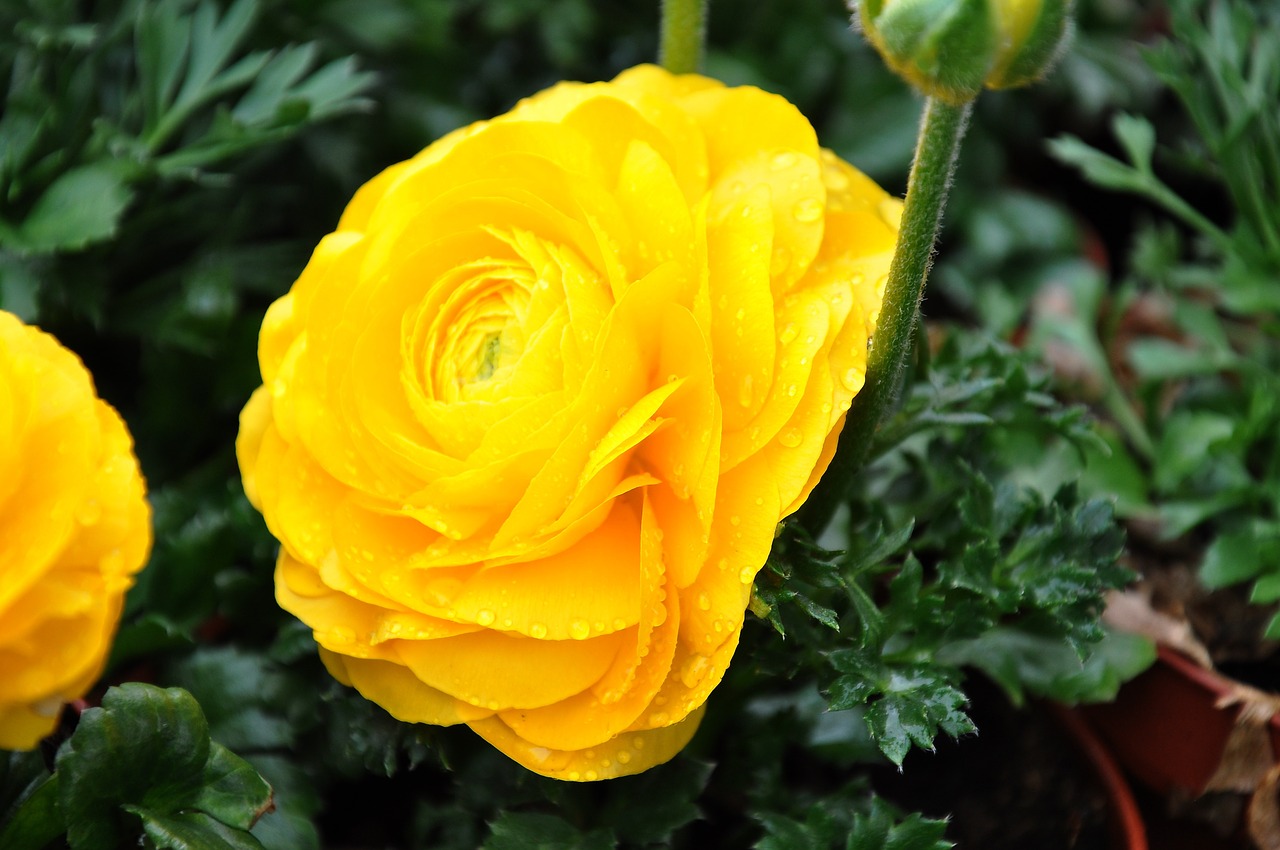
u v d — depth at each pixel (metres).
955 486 0.60
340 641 0.54
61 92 0.62
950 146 0.52
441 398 0.54
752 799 0.59
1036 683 0.59
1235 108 0.64
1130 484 0.64
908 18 0.51
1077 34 0.89
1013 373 0.58
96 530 0.52
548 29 0.78
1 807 0.55
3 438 0.51
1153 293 0.80
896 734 0.54
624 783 0.57
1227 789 0.60
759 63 0.84
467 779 0.58
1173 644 0.61
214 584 0.60
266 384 0.56
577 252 0.54
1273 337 0.66
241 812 0.54
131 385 0.66
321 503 0.55
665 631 0.54
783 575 0.54
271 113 0.62
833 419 0.53
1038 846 0.60
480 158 0.55
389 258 0.54
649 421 0.53
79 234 0.60
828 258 0.55
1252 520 0.62
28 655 0.51
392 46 0.72
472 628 0.54
